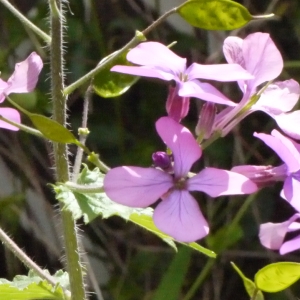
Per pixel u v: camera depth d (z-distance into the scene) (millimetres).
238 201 531
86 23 540
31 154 548
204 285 545
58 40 342
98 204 335
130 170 315
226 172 317
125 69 318
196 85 320
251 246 535
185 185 317
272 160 537
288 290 511
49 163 550
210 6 324
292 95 335
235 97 530
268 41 331
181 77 324
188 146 320
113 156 548
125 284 536
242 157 525
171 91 328
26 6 538
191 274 547
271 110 332
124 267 548
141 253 542
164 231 310
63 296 350
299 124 328
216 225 545
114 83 354
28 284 351
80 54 535
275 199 536
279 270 321
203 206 545
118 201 312
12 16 532
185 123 545
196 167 550
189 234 310
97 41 538
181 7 326
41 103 507
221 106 514
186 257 429
